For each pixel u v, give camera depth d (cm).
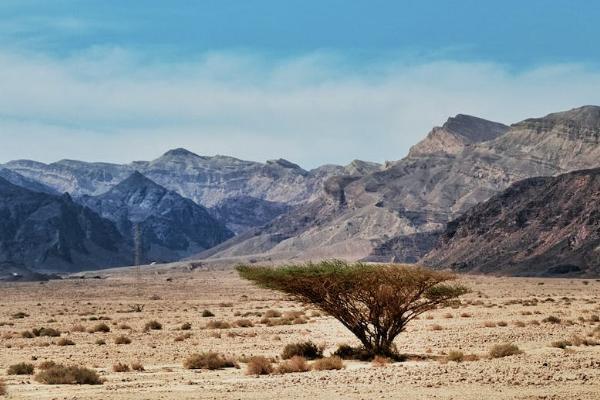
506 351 7688
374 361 7475
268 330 12181
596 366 6359
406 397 5106
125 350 9694
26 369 7400
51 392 5791
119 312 19888
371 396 5184
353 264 8156
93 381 6359
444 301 8194
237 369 7406
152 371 7356
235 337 11212
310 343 8388
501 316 14225
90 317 17612
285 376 6519
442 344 9331
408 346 9175
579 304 18400
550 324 12025
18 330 14075
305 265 8138
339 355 8156
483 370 6228
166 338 11400
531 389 5334
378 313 8012
